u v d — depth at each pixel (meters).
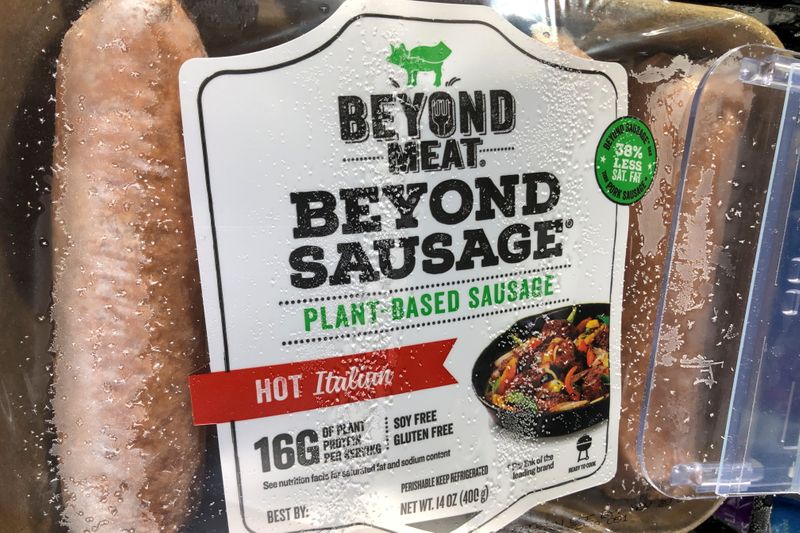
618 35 0.14
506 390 0.14
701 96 0.14
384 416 0.13
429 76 0.12
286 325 0.12
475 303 0.13
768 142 0.15
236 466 0.12
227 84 0.11
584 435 0.15
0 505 0.12
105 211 0.11
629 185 0.14
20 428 0.12
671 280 0.15
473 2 0.12
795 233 0.15
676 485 0.16
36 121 0.11
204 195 0.11
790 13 0.17
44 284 0.11
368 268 0.12
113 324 0.11
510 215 0.13
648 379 0.15
